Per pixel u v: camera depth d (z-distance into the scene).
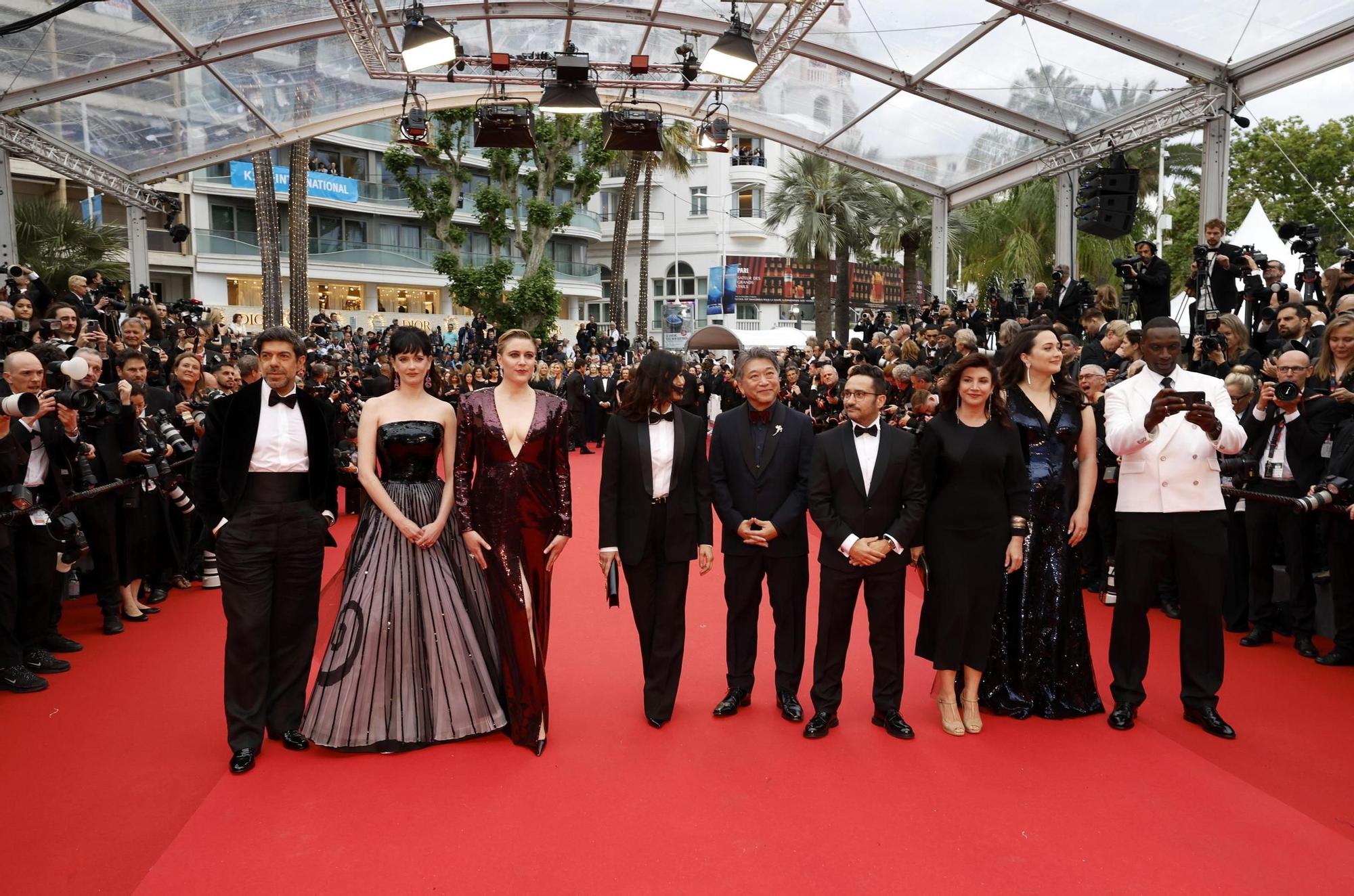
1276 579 5.45
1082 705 4.14
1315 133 19.41
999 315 11.08
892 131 13.64
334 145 34.75
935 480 4.02
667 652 4.05
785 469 4.14
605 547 4.07
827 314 30.09
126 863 2.99
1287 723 4.05
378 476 4.09
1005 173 13.69
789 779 3.50
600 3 11.37
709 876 2.83
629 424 4.09
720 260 43.72
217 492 3.89
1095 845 3.00
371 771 3.59
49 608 4.82
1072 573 4.16
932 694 4.47
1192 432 3.99
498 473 3.87
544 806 3.29
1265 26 8.38
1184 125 9.84
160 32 9.99
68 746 3.88
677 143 30.84
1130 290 8.31
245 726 3.69
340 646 3.83
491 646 4.02
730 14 11.12
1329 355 5.11
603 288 45.44
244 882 2.80
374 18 10.91
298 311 21.83
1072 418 4.18
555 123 25.27
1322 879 2.80
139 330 7.21
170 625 5.68
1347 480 4.49
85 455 4.94
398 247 35.41
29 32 9.45
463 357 23.67
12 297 8.90
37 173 27.34
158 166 14.25
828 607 3.91
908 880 2.81
